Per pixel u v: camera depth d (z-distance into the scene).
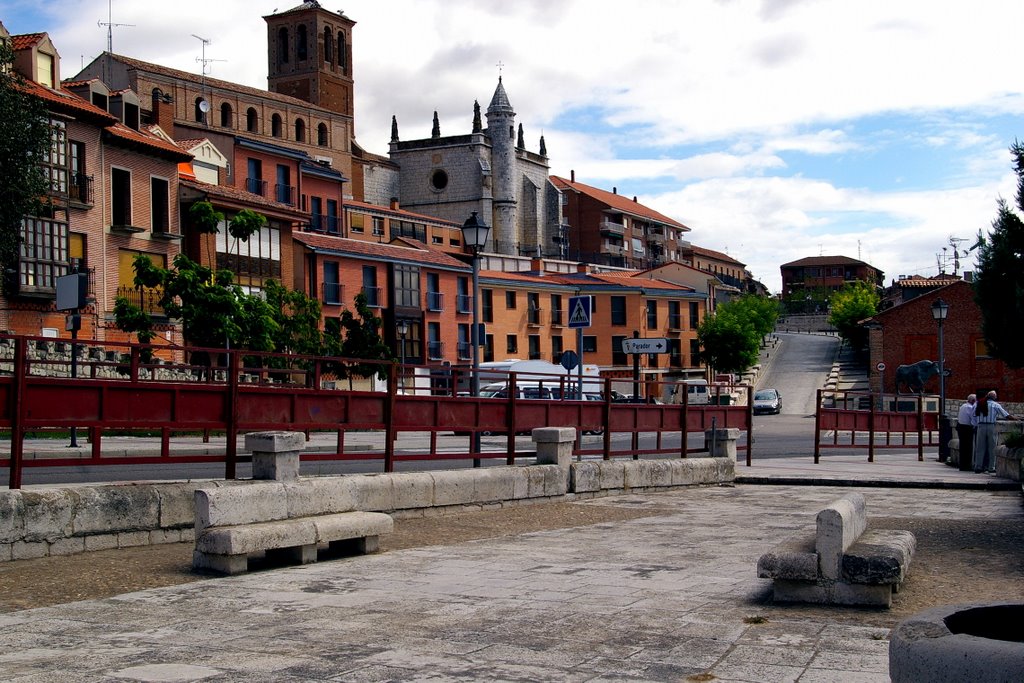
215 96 84.56
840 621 7.06
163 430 10.68
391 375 13.30
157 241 46.09
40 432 29.09
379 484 12.51
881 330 73.38
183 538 10.74
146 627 6.98
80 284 22.80
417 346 66.62
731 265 158.75
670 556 10.17
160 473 18.61
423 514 13.20
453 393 14.52
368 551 10.36
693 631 6.79
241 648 6.35
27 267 38.47
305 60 107.25
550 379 16.28
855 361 100.12
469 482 13.91
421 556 10.17
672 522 13.20
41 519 9.59
